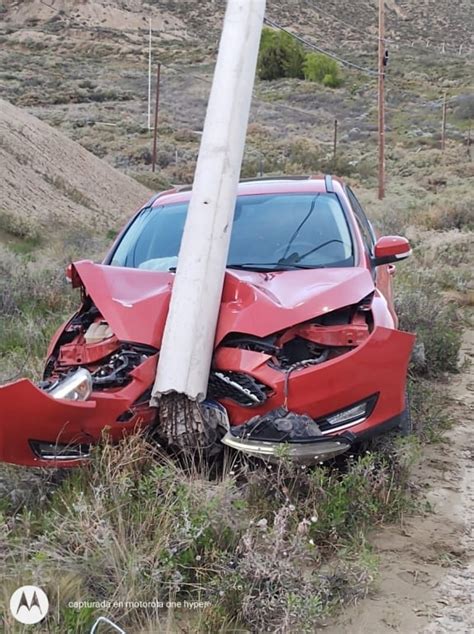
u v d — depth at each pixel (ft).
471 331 32.73
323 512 13.53
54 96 238.48
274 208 19.98
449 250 53.11
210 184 15.15
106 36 399.44
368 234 21.81
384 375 14.44
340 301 15.19
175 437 14.48
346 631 11.30
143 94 251.39
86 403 14.05
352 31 434.30
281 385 14.23
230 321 14.89
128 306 15.33
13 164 95.66
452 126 213.25
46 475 14.78
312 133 206.90
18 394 13.52
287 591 11.23
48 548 12.16
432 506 15.44
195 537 12.01
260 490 13.99
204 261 14.67
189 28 449.06
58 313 31.24
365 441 15.39
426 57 347.97
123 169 156.15
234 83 15.55
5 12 433.48
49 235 77.87
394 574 12.85
